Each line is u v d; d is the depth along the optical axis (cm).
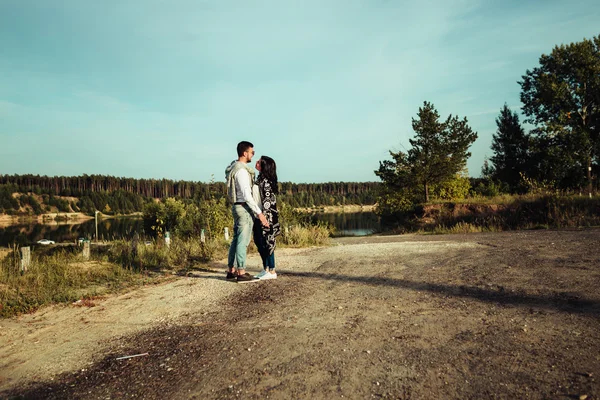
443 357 222
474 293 364
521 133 3562
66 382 221
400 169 2680
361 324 291
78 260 706
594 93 3216
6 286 493
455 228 1559
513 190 3067
